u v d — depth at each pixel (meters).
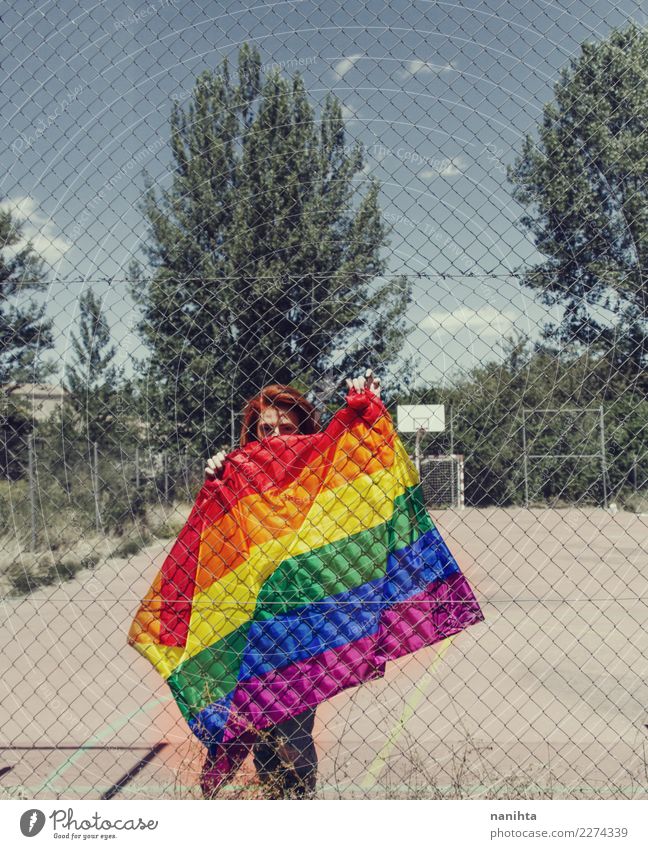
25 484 8.50
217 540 3.97
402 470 4.07
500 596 8.93
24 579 8.07
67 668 5.95
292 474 4.04
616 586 9.62
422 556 4.05
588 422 10.75
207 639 3.89
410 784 3.65
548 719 4.77
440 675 5.66
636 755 3.94
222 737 3.69
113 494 9.92
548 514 15.60
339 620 3.97
